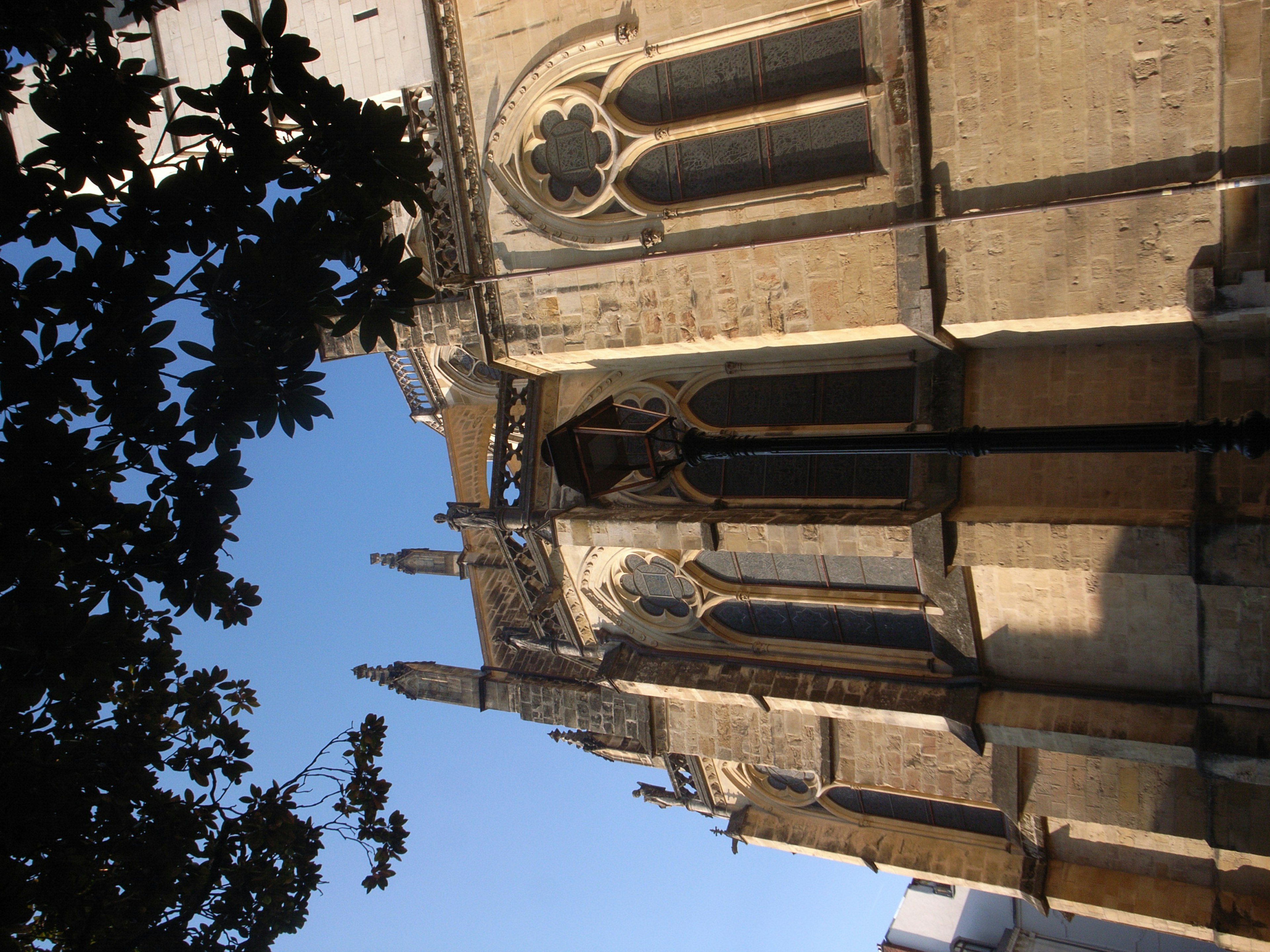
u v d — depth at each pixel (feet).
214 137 31.68
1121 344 56.49
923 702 63.10
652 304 63.36
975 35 51.44
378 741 45.42
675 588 73.67
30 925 35.91
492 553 98.63
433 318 69.67
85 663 30.37
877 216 55.88
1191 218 48.57
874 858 79.30
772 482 67.00
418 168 33.45
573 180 64.80
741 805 88.69
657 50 59.47
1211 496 50.85
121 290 31.01
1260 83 45.70
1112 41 48.52
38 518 30.04
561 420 74.49
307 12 69.31
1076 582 58.23
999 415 59.36
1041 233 52.08
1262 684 52.47
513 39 63.16
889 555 59.36
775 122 58.29
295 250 31.63
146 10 35.29
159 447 33.04
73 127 30.07
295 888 41.70
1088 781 63.00
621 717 78.28
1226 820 54.70
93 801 36.47
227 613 36.24
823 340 60.34
